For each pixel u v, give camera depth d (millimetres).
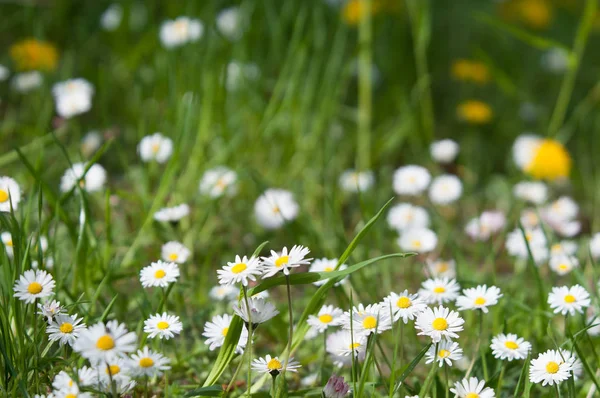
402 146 1745
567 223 1283
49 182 1326
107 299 1101
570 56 1501
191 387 990
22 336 934
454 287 979
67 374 898
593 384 964
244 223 1328
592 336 1051
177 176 1385
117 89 1771
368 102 1560
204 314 1080
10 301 952
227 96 1599
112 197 1222
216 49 1690
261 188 1236
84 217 1065
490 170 1751
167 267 962
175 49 1638
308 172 1497
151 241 1195
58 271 1064
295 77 1545
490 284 1126
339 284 1044
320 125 1535
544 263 1165
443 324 902
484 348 998
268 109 1476
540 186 1403
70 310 993
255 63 1767
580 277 1050
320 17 1709
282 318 1072
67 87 1349
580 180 1664
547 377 905
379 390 1002
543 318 1051
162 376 1013
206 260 1145
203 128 1375
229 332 917
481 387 901
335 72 1711
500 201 1542
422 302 927
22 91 1710
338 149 1646
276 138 1594
